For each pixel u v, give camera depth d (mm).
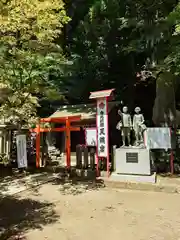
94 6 12219
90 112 13883
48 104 17375
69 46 15875
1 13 7059
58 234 4965
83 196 7809
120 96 17094
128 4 11375
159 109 12734
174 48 9727
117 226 5363
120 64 16328
